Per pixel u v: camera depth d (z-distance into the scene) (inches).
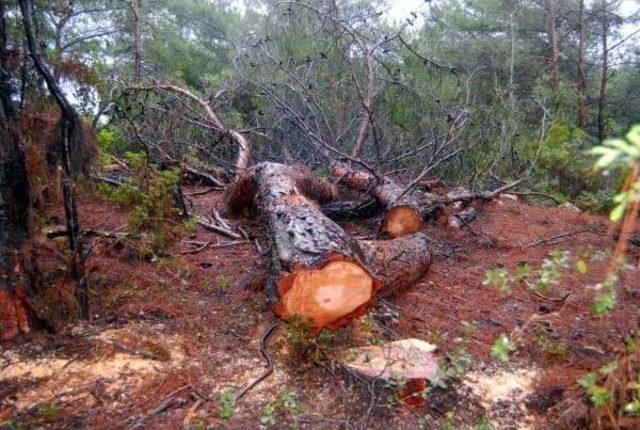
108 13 511.5
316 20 369.4
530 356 127.6
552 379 116.3
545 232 246.1
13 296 120.2
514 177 335.3
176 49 584.7
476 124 351.9
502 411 105.6
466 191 293.0
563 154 362.9
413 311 153.7
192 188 308.5
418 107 361.4
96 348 119.3
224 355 121.6
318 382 112.0
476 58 584.7
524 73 612.4
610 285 79.4
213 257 191.5
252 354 122.6
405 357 115.0
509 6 624.1
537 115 473.7
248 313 143.0
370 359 114.5
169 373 112.2
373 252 163.3
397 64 368.5
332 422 99.6
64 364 113.0
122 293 145.6
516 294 168.9
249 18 581.6
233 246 206.2
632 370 91.7
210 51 668.1
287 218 153.2
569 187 361.4
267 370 115.2
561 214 286.0
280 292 133.4
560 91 491.8
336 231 144.0
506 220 266.4
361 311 130.7
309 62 355.9
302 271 131.4
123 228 186.5
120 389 106.2
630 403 86.0
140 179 181.3
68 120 125.6
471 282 181.3
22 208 124.2
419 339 134.1
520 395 110.7
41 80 135.4
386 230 222.4
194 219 177.3
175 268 165.0
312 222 145.9
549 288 172.1
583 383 94.0
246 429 96.4
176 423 96.8
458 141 328.5
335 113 350.0
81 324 130.0
